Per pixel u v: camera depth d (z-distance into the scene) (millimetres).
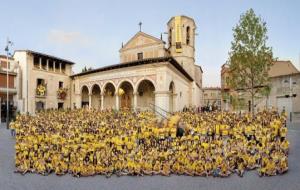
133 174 15219
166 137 21547
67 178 14828
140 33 50500
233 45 29938
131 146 17750
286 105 41594
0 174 15578
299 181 13367
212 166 14891
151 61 36469
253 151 16578
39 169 15852
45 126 26062
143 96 43375
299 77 39688
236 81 29938
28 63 46500
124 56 52531
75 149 16531
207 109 52062
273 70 50219
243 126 21875
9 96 44938
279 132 20703
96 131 22125
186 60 56000
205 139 18281
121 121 27344
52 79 51281
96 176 15133
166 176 14977
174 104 40750
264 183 13273
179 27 55844
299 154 18422
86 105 51281
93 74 47344
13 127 29391
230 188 12727
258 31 28719
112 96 47281
